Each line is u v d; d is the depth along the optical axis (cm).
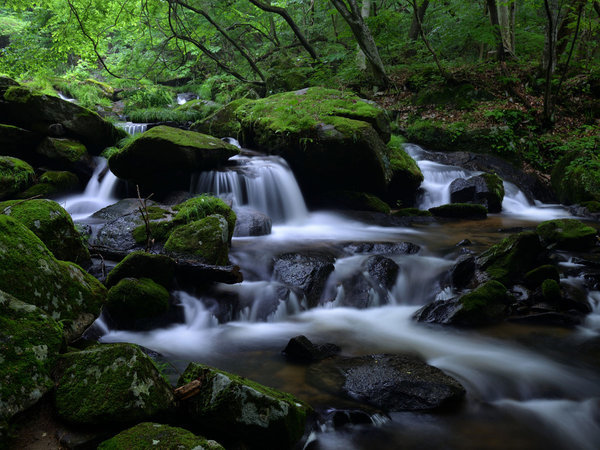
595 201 1012
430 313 522
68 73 1947
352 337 482
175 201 812
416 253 689
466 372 408
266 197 909
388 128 1030
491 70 1419
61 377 265
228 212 688
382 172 946
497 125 1248
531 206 1090
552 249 708
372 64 1412
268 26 1977
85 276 397
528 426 339
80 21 1271
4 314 270
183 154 826
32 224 465
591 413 356
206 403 275
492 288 534
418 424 336
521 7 1820
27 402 245
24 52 1313
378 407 350
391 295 585
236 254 634
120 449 229
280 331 493
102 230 645
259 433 275
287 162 980
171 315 481
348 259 640
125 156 833
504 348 456
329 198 980
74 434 246
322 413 338
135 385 263
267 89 1574
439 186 1084
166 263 506
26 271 329
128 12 1432
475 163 1195
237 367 409
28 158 941
